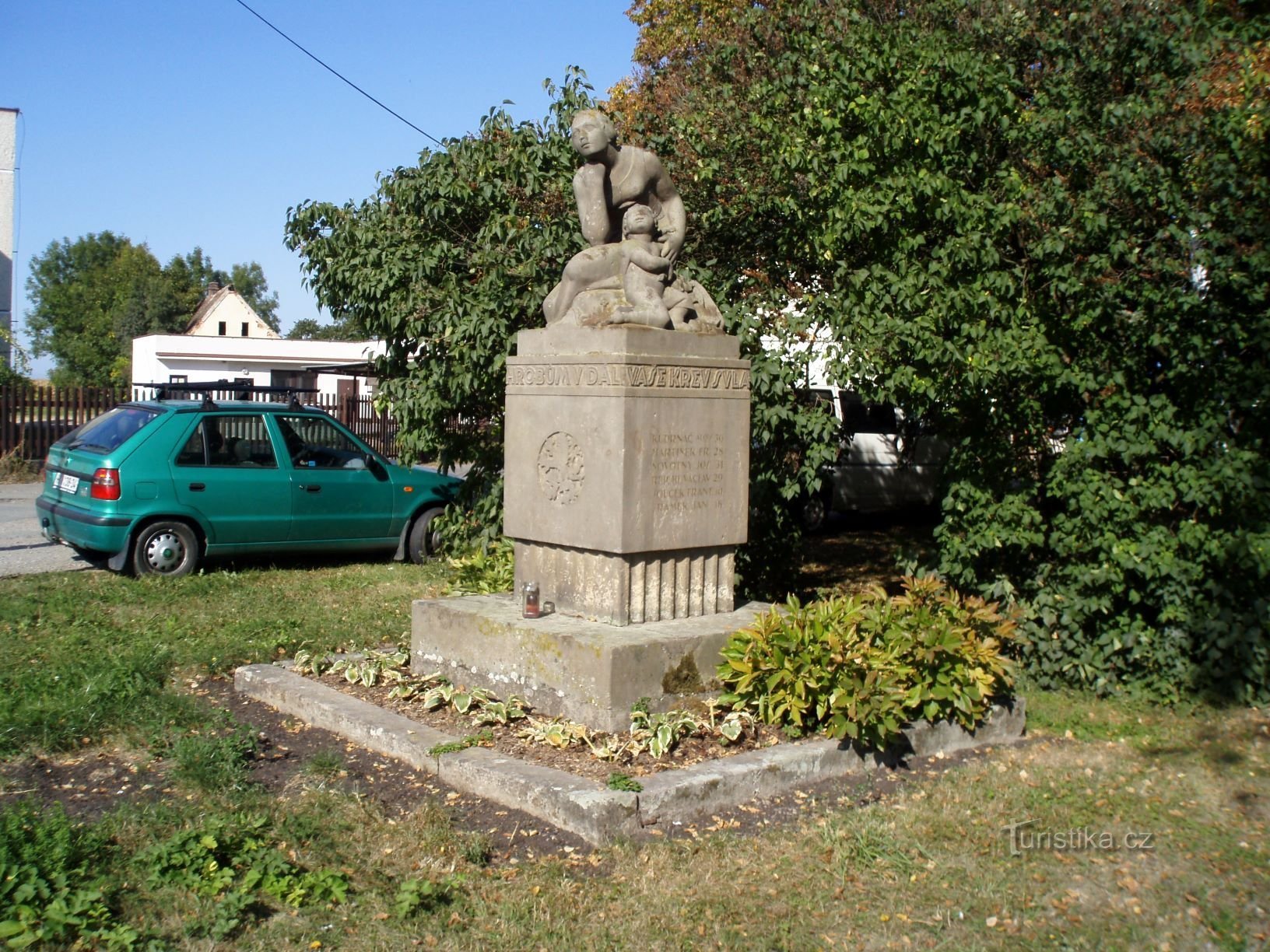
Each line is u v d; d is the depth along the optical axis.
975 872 4.47
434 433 10.10
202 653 7.44
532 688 5.77
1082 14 8.34
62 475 10.86
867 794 5.28
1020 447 7.80
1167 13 8.38
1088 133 7.40
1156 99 7.42
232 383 12.03
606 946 3.78
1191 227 7.08
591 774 5.01
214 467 10.72
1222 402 7.00
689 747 5.34
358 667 6.59
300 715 6.23
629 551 5.76
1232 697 7.05
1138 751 6.17
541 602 6.29
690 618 6.14
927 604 6.31
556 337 6.09
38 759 5.51
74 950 3.58
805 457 8.64
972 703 6.00
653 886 4.20
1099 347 7.34
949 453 8.00
